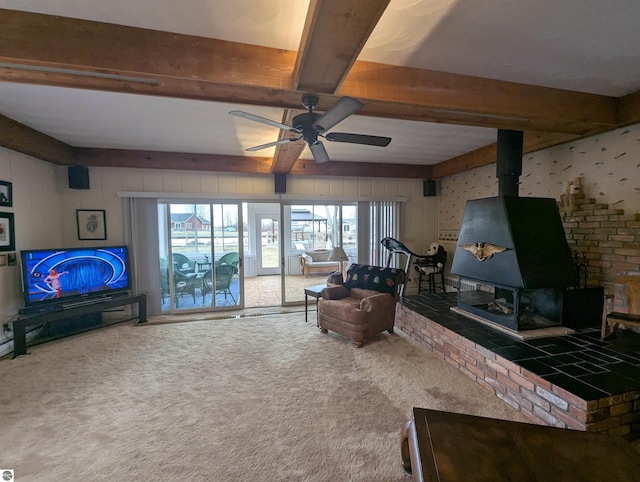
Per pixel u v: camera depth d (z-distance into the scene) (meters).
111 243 4.73
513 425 1.53
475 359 2.80
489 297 4.28
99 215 4.67
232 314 5.04
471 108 2.42
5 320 3.55
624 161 3.04
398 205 5.97
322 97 2.26
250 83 1.95
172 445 1.99
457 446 1.38
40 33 1.69
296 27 1.78
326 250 6.12
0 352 3.44
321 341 3.78
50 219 4.32
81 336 3.99
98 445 1.99
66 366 3.12
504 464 1.29
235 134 3.78
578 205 3.40
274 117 3.18
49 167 4.31
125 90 2.12
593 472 1.26
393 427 2.16
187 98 2.25
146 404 2.45
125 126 3.46
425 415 1.60
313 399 2.51
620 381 2.13
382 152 4.83
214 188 5.13
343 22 1.36
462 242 3.65
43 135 3.75
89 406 2.43
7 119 3.18
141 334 4.06
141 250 4.84
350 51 1.59
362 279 4.34
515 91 2.54
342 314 3.71
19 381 2.82
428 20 1.72
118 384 2.76
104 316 4.68
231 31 1.82
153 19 1.71
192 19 1.71
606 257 3.14
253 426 2.17
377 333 3.80
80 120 3.27
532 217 3.10
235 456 1.89
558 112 2.66
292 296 6.01
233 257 5.38
